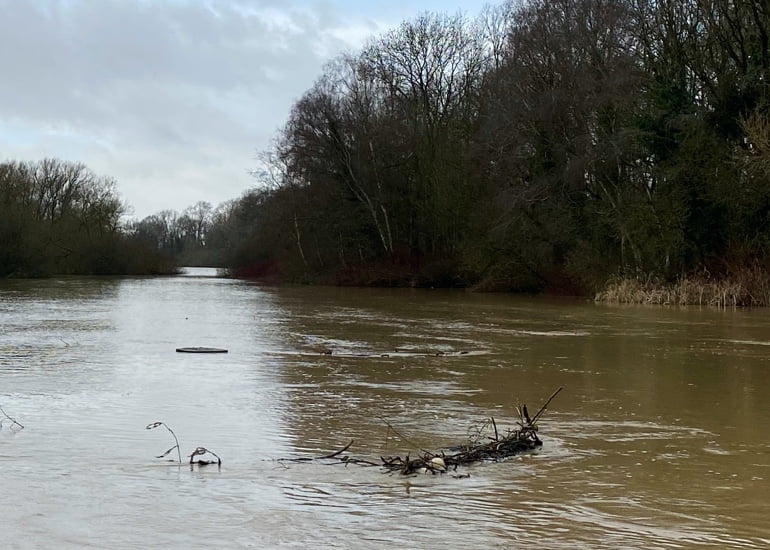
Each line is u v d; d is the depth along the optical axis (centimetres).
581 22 3978
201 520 670
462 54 5875
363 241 6109
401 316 2995
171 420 1085
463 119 5525
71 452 902
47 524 658
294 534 638
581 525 665
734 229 3712
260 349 1914
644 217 3722
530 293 4781
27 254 7044
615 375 1519
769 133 3253
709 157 3584
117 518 673
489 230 4588
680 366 1644
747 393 1326
